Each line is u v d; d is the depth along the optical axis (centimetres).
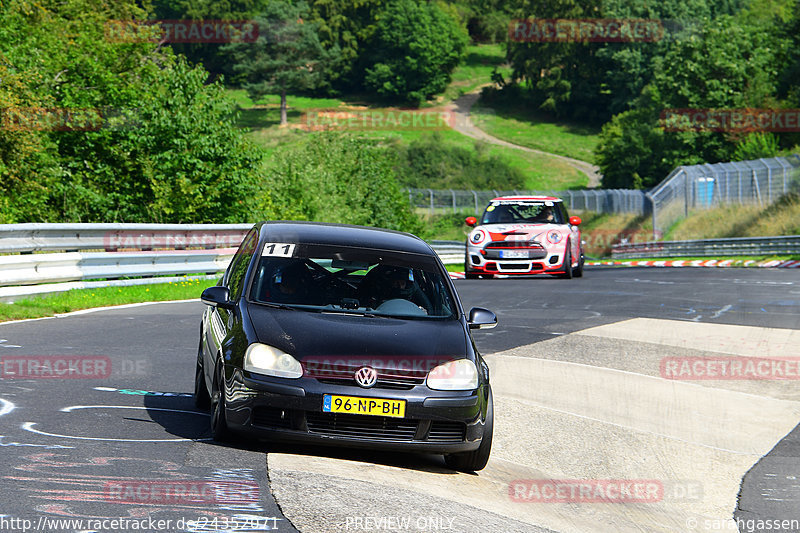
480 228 8275
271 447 2336
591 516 2205
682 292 7081
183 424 2528
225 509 1734
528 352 4312
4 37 11850
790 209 17075
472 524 1856
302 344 2267
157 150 11825
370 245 2748
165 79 12156
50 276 5288
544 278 8662
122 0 18238
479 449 2395
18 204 9988
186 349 3916
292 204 17925
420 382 2266
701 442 3067
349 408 2202
